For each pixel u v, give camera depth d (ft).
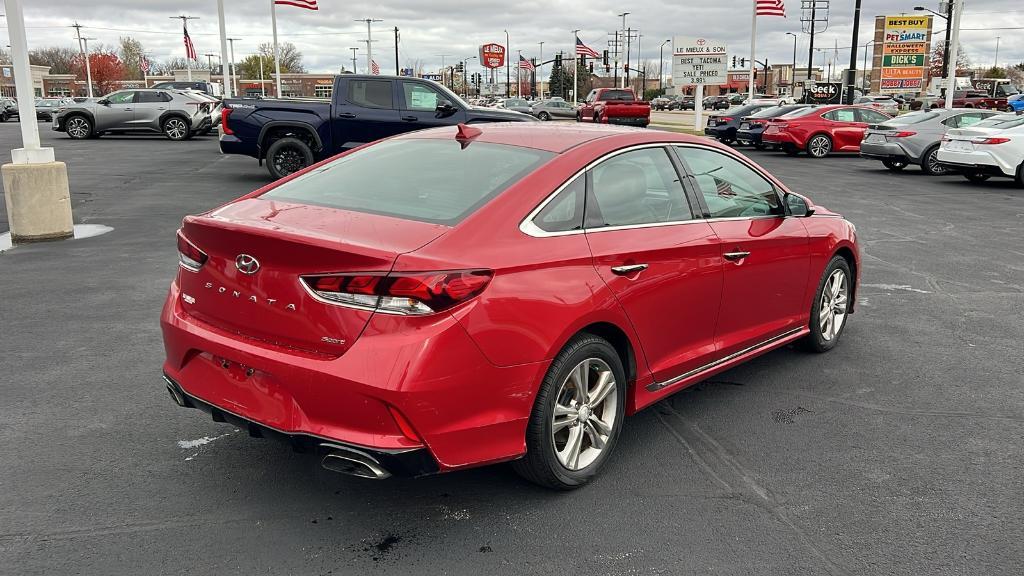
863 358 18.42
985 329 20.89
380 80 48.44
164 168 60.34
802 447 13.58
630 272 12.01
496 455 10.44
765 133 84.64
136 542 10.31
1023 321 21.68
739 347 15.19
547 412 10.97
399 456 9.56
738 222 14.78
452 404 9.78
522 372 10.41
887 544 10.61
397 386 9.35
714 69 111.96
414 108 48.70
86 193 45.47
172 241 31.14
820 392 16.22
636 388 12.75
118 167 60.64
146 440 13.38
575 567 9.95
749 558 10.23
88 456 12.75
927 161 63.52
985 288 25.50
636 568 9.96
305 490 11.79
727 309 14.51
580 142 12.64
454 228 10.31
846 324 21.24
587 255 11.38
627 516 11.20
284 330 10.10
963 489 12.17
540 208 11.18
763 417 14.88
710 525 11.02
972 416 15.05
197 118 93.76
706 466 12.82
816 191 51.13
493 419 10.27
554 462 11.34
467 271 9.84
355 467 9.82
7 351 17.72
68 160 65.87
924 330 20.74
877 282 26.21
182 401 11.48
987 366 17.94
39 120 159.74
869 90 370.53
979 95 184.65
